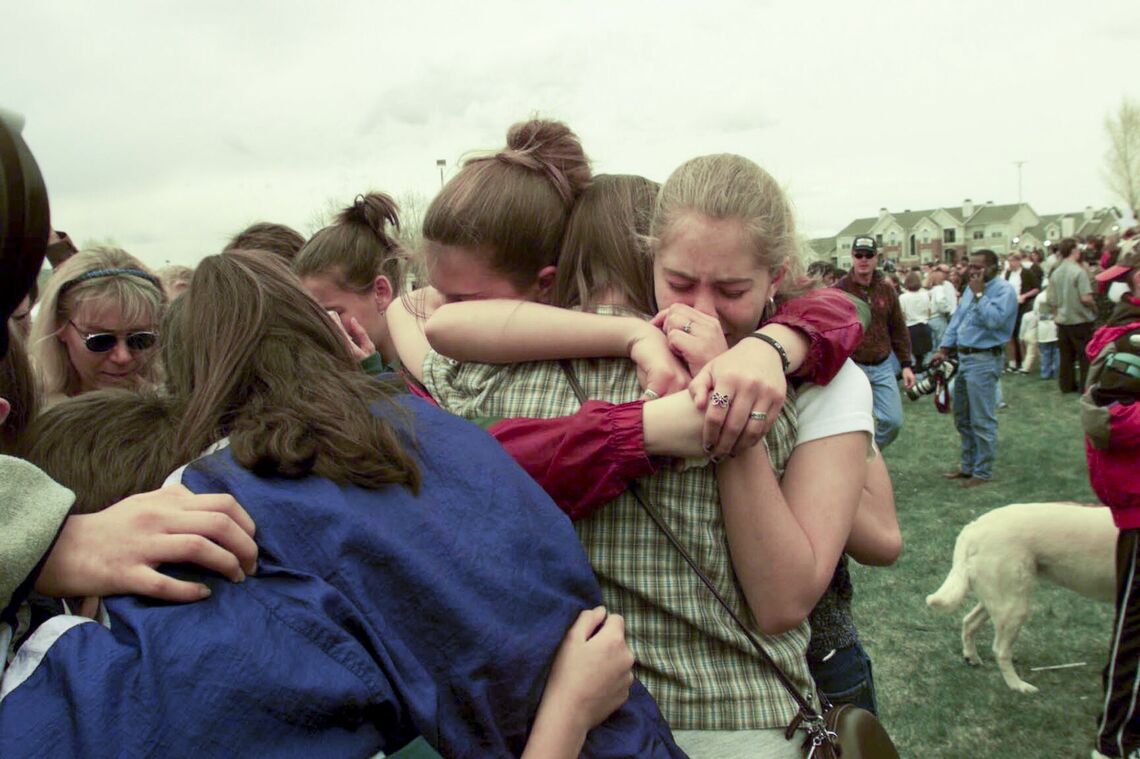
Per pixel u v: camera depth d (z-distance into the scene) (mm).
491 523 975
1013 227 68438
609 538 1198
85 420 1075
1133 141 38562
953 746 3443
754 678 1198
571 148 1420
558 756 911
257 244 2863
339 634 810
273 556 857
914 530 6105
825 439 1278
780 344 1171
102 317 2258
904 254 71688
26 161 744
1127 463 2920
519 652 910
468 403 1327
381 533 893
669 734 1085
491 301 1316
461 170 1393
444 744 863
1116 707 3059
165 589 798
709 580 1198
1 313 759
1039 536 3818
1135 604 2979
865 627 4590
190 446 987
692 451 1122
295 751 753
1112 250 11133
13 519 800
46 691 748
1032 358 14023
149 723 722
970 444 7289
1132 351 2895
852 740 1171
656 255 1256
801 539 1181
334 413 979
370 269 2607
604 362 1272
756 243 1191
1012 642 3855
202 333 1054
